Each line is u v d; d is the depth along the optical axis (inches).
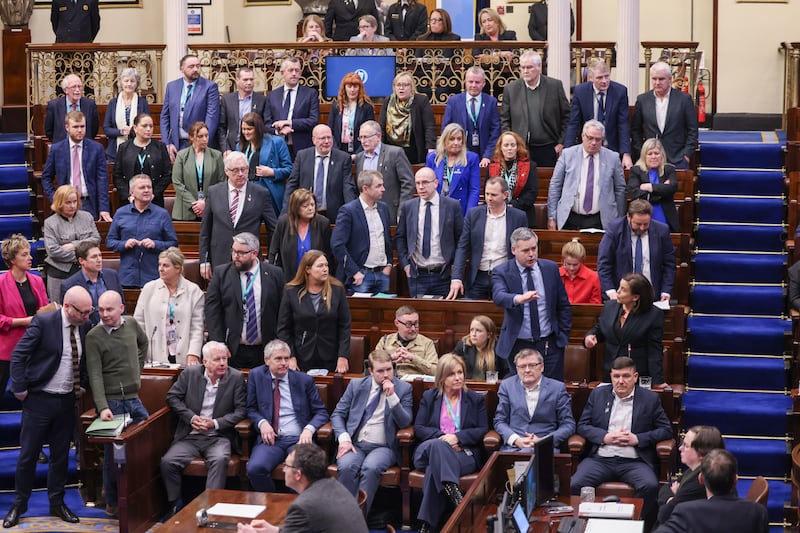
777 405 507.8
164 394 460.4
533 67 597.6
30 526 440.8
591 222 548.7
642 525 354.3
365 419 444.8
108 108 642.8
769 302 574.9
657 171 548.7
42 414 442.0
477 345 470.6
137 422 443.2
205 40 902.4
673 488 390.3
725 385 534.0
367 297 508.1
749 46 861.8
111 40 898.7
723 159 668.1
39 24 877.8
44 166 620.1
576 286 506.6
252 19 901.2
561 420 436.5
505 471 388.2
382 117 601.3
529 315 467.2
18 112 853.8
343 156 553.6
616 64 701.3
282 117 608.7
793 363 522.0
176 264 485.7
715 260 596.4
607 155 546.6
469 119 595.5
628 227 501.0
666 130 600.1
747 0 859.4
